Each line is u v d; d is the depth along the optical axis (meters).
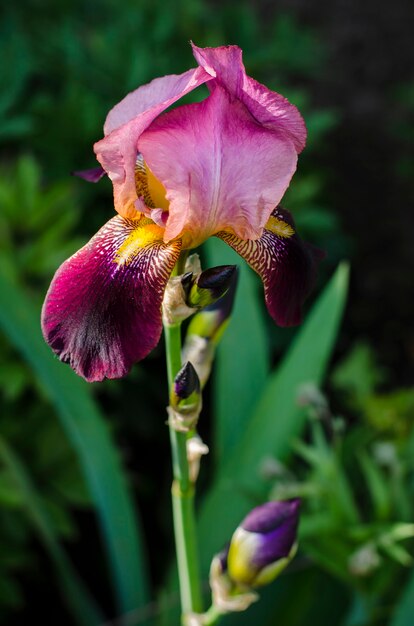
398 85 1.68
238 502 0.59
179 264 0.39
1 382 0.65
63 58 0.96
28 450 0.70
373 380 0.89
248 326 0.64
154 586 0.81
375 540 0.59
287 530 0.43
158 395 0.85
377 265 1.31
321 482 0.60
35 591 0.79
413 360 1.17
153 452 0.90
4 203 0.73
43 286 0.72
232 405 0.64
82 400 0.59
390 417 0.76
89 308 0.37
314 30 1.85
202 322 0.44
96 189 0.86
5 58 0.85
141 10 1.05
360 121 1.57
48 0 1.11
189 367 0.40
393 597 0.62
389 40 1.82
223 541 0.59
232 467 0.60
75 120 0.85
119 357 0.36
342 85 1.68
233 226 0.38
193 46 0.36
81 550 0.83
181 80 0.38
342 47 1.80
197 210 0.37
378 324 1.22
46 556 0.80
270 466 0.58
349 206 1.39
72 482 0.69
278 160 0.37
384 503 0.61
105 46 0.93
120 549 0.59
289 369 0.62
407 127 1.55
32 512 0.59
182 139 0.36
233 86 0.36
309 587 0.63
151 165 0.36
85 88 0.91
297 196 0.91
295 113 0.37
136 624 0.58
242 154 0.37
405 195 1.42
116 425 0.77
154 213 0.37
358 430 0.78
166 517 0.84
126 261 0.37
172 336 0.40
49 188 0.78
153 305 0.37
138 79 0.90
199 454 0.44
